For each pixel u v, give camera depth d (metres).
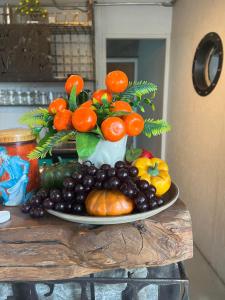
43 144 0.69
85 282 0.68
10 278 0.63
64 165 0.73
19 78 2.74
